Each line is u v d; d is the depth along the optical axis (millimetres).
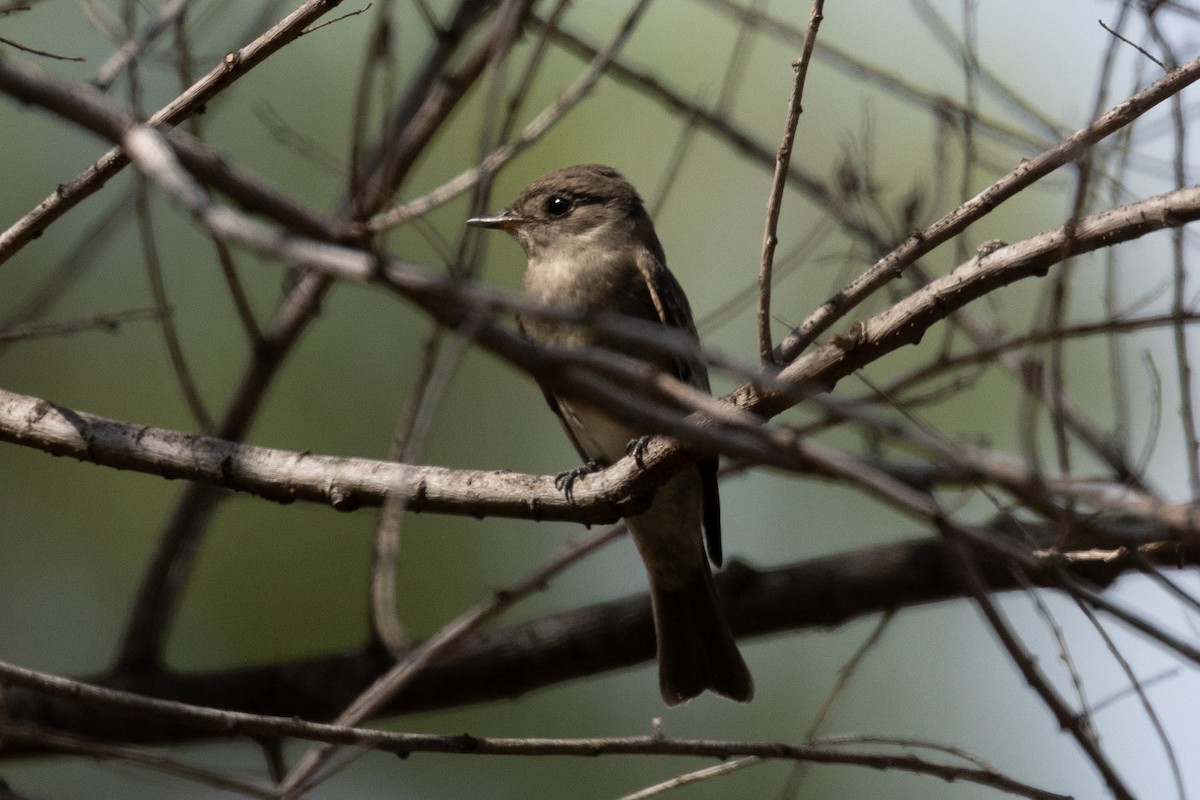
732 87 10766
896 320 6238
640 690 11742
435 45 9891
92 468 11609
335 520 11461
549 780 11414
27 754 9562
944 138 9234
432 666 9867
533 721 11523
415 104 9742
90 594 11367
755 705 11844
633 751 6766
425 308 4258
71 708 9758
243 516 11344
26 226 6898
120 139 4707
